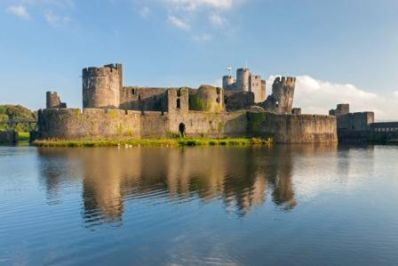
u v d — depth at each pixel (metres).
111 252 17.00
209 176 35.31
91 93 93.75
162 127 90.38
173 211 23.06
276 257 16.50
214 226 20.34
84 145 74.62
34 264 15.90
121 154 57.09
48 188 29.67
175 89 92.62
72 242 18.12
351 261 16.16
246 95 115.50
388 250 17.30
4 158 51.41
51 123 78.44
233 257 16.45
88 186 30.31
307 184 32.56
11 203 25.12
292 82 114.12
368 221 21.56
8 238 18.70
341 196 28.03
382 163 50.59
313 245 17.83
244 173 37.50
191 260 16.17
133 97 104.50
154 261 16.06
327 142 105.25
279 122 96.88
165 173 36.88
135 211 23.06
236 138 95.69
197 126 94.75
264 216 22.25
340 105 134.00
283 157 56.16
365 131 120.06
